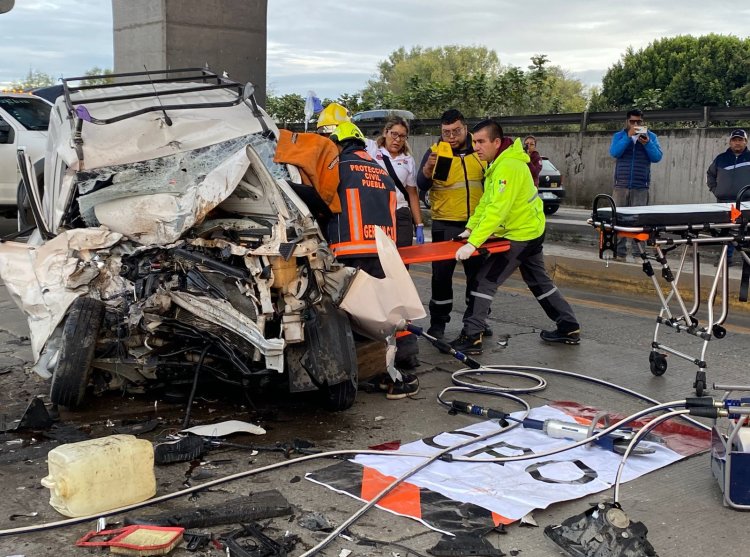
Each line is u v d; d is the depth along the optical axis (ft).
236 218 16.46
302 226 15.16
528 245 21.65
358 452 14.69
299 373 15.67
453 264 22.74
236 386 18.47
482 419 16.97
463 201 22.82
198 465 14.26
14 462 14.17
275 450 14.96
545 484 13.46
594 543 11.10
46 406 17.16
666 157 69.36
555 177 64.23
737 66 122.93
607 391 19.10
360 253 16.87
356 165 17.24
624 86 131.85
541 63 96.48
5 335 23.31
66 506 12.04
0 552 11.05
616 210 18.28
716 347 23.34
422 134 90.63
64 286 15.89
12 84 96.17
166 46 36.58
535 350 22.89
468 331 21.91
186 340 16.51
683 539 11.87
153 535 11.09
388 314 15.98
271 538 11.57
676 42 129.59
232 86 20.43
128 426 16.08
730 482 12.76
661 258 19.08
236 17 38.11
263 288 14.84
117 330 15.98
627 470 14.20
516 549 11.40
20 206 28.68
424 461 14.26
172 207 15.98
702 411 13.00
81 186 16.84
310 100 27.66
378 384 18.99
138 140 17.75
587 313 28.07
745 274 19.12
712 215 18.51
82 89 20.26
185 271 15.53
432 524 11.97
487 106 96.89
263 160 17.15
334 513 12.41
